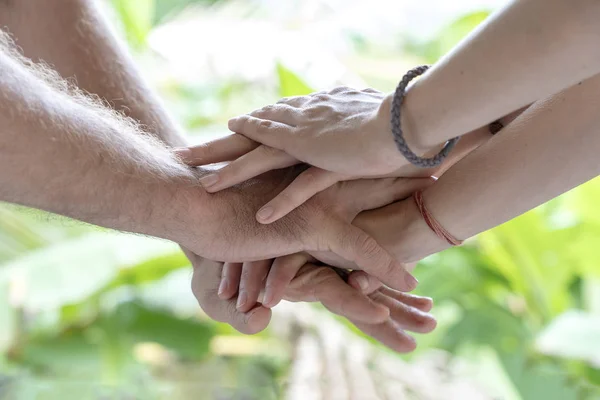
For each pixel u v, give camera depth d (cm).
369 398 137
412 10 223
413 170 96
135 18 202
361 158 88
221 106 199
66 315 167
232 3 236
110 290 162
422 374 169
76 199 86
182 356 189
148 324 169
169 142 102
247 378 192
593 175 91
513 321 160
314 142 90
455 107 82
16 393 165
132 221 89
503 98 81
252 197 94
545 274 151
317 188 93
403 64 204
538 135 91
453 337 164
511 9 79
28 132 83
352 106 90
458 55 82
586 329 134
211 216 92
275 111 93
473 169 94
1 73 82
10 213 163
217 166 94
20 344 166
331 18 225
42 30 102
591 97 89
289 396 140
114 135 88
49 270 146
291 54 186
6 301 147
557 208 159
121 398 178
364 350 162
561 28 77
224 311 98
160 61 215
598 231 142
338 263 98
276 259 97
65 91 93
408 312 99
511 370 154
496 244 154
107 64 103
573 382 149
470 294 166
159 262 157
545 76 79
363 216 98
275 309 183
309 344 165
